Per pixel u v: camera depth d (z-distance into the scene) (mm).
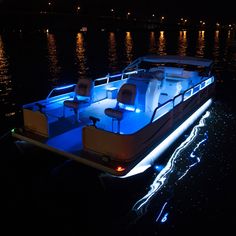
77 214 5746
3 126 10430
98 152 6047
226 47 48750
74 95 8242
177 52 40969
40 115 6797
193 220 5586
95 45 48188
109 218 5648
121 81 10883
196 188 6562
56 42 53469
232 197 6215
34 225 5434
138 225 5477
